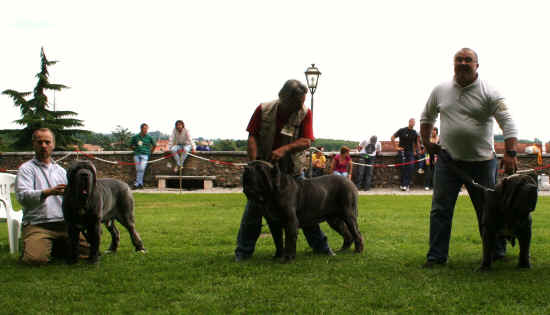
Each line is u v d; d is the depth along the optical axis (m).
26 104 37.38
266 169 5.18
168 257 5.98
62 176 6.12
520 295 4.18
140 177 20.70
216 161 20.47
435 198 5.52
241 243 5.82
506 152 5.07
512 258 5.77
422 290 4.40
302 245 6.88
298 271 5.13
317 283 4.66
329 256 5.95
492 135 5.39
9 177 6.52
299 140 5.62
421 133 5.76
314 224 5.85
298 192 5.55
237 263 5.53
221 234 7.97
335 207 6.02
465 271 5.11
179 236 7.74
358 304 4.02
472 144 5.30
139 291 4.45
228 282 4.73
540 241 7.04
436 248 5.45
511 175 4.95
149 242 7.18
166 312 3.84
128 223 6.30
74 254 5.54
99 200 5.45
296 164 5.70
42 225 5.82
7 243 7.21
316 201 5.75
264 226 8.81
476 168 5.41
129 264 5.58
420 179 20.86
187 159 21.25
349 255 6.00
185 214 10.78
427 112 5.70
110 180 6.12
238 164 20.97
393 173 20.97
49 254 5.74
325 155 19.88
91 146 53.81
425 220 9.47
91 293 4.38
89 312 3.88
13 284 4.68
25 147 36.62
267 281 4.73
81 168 5.21
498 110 5.13
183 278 4.89
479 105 5.20
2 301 4.13
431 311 3.84
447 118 5.42
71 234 5.46
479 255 6.03
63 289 4.48
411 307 3.91
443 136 5.50
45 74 37.91
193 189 20.53
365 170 19.91
